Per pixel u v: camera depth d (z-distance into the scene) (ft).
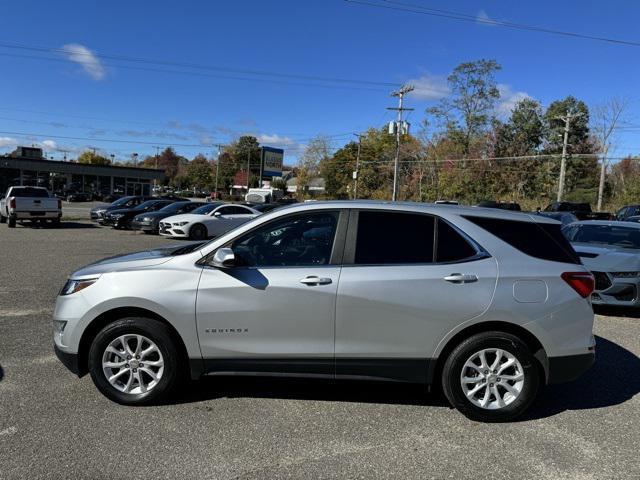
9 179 181.16
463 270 12.87
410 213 13.48
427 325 12.76
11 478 9.91
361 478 10.29
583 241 30.19
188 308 12.94
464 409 12.94
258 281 12.89
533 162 193.36
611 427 12.87
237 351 13.01
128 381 13.38
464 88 203.31
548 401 14.51
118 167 199.00
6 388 14.29
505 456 11.29
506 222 13.55
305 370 13.05
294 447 11.47
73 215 104.42
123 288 13.05
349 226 13.38
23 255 42.01
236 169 400.67
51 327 20.27
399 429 12.50
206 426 12.36
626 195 162.20
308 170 313.94
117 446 11.27
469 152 203.00
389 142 251.39
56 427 12.09
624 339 21.18
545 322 12.81
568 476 10.52
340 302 12.74
